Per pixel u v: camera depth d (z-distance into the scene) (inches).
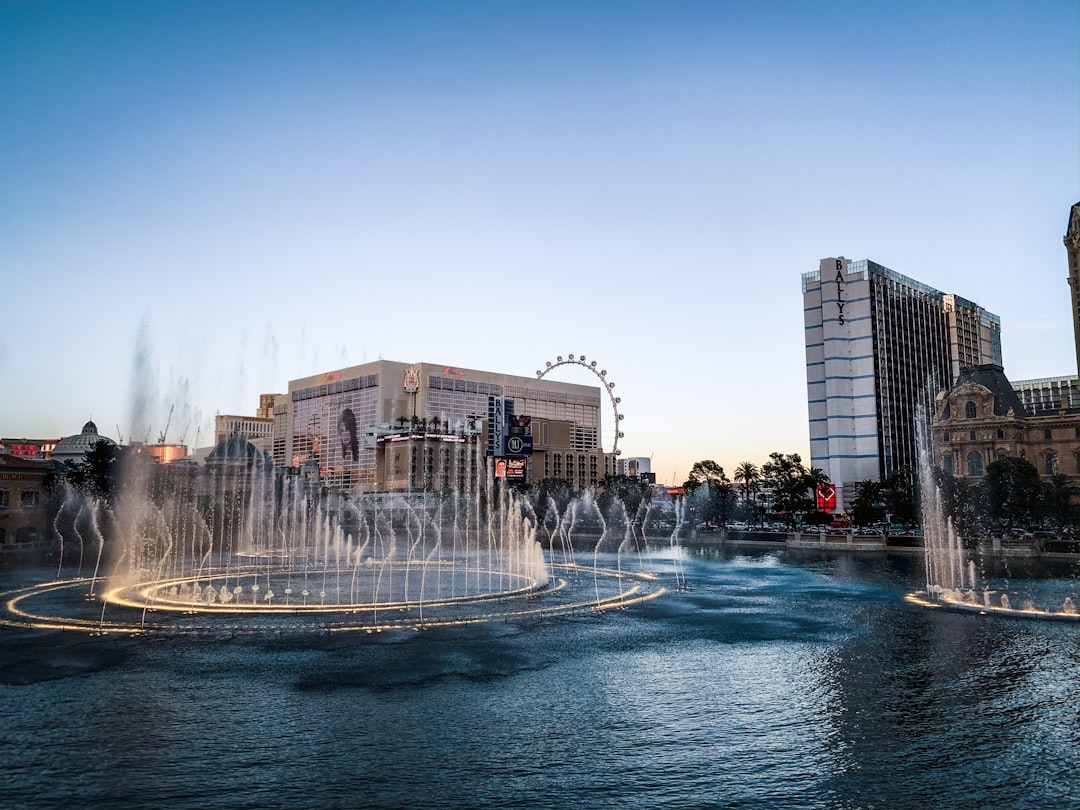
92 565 3612.2
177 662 1417.3
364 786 826.8
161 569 3472.0
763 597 2454.5
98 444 5182.1
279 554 4744.1
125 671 1343.5
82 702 1143.0
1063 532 5305.1
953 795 810.2
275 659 1446.9
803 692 1224.8
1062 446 6742.1
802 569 3518.7
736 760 913.5
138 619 1902.1
